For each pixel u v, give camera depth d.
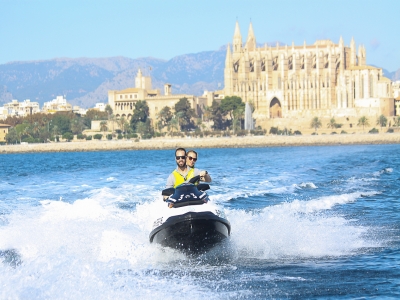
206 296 16.86
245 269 20.34
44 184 59.06
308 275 19.47
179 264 21.08
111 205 36.38
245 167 88.94
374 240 25.55
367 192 46.22
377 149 189.25
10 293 16.66
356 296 17.09
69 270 19.03
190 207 21.67
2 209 35.38
